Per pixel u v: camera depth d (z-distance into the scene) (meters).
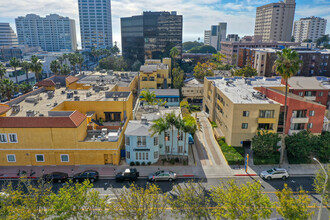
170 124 48.28
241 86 70.12
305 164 49.28
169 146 52.03
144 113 61.25
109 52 193.00
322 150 48.47
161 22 165.38
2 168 46.34
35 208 26.53
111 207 28.45
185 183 42.09
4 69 89.25
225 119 58.22
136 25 172.12
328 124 61.56
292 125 53.22
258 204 26.66
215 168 47.28
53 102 59.66
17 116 49.34
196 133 64.06
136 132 47.31
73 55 123.25
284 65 45.06
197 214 28.05
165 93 85.50
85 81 86.44
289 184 42.34
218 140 58.12
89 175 42.28
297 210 25.97
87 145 46.53
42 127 45.25
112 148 46.88
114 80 87.75
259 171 46.50
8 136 45.62
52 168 46.47
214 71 132.50
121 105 57.81
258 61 117.50
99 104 57.75
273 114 51.56
